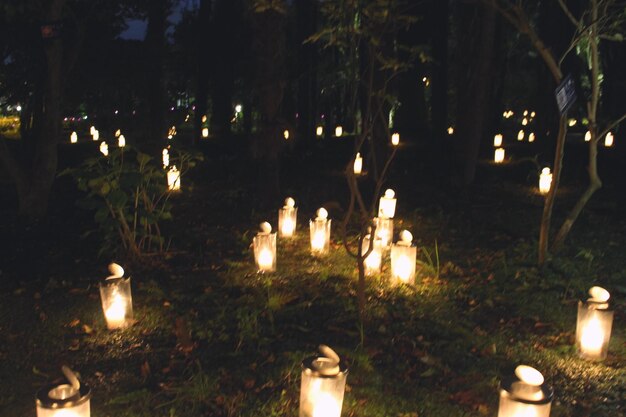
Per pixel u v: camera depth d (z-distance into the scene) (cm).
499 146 2295
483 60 1430
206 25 2370
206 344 525
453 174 1540
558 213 1148
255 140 1185
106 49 1705
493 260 807
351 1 547
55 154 1084
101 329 562
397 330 561
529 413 339
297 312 599
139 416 408
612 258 830
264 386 448
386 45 968
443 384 459
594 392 453
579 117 3012
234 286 683
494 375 473
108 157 778
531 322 594
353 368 477
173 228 993
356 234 945
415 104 2575
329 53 2106
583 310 508
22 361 497
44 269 757
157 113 1709
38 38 1201
